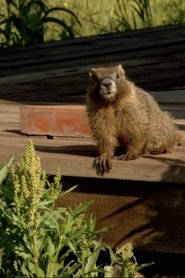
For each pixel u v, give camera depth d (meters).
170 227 8.11
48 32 20.91
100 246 7.18
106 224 8.31
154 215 8.15
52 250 6.94
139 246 8.24
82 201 8.36
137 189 8.17
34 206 6.82
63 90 13.81
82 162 8.13
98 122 8.30
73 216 7.36
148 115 8.39
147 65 15.88
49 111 9.69
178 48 18.05
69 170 8.20
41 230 6.96
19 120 10.76
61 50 18.20
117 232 8.30
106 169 8.05
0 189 7.23
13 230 7.04
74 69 15.35
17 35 20.30
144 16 22.50
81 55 17.22
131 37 20.17
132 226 8.24
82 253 7.11
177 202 8.05
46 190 7.39
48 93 13.57
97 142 8.38
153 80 14.85
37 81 14.25
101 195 8.30
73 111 9.62
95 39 20.03
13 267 7.20
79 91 13.83
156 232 8.16
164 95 13.30
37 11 20.59
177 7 23.27
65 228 7.04
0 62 16.55
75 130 9.65
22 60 16.75
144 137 8.31
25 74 14.92
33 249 6.84
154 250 8.20
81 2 21.33
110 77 8.20
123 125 8.25
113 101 8.20
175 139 8.87
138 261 8.71
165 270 8.62
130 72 15.26
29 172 6.84
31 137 9.67
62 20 21.12
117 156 8.48
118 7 21.92
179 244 8.10
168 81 14.89
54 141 9.38
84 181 8.33
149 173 7.92
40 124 9.71
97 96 8.27
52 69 15.43
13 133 9.91
